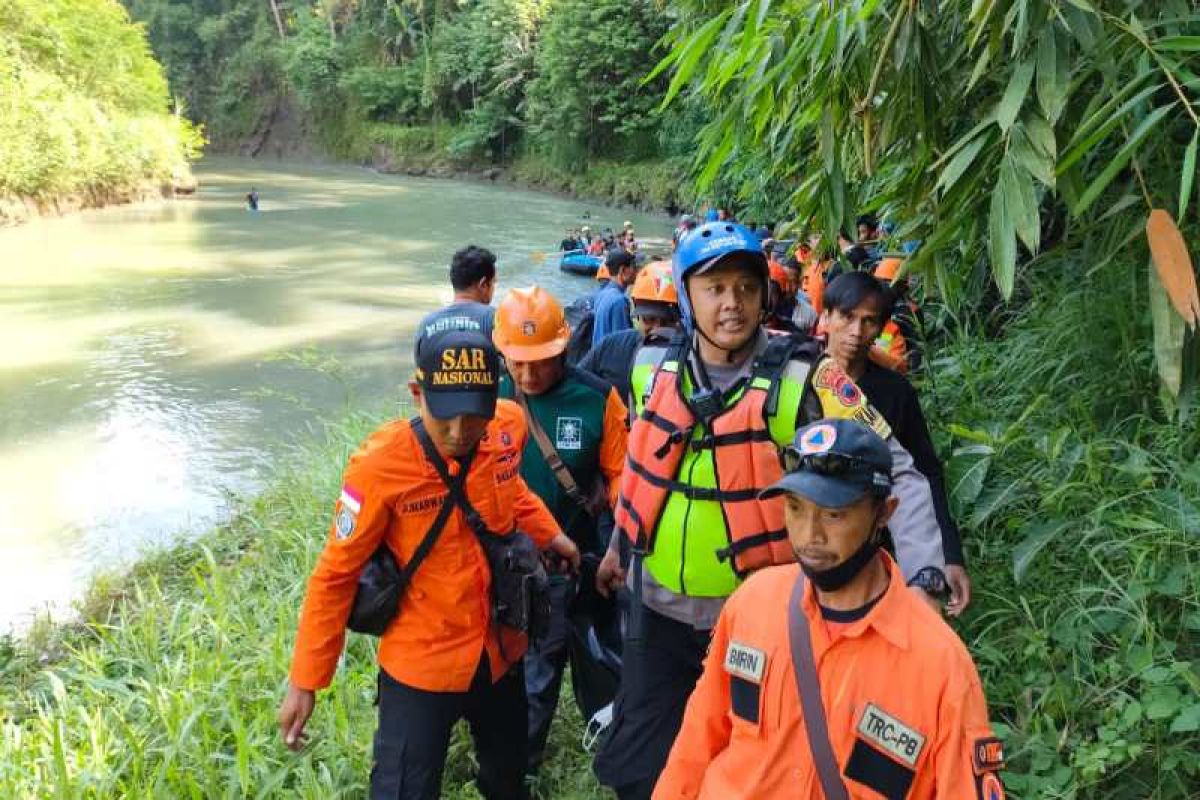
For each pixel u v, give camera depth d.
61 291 18.69
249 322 16.22
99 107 36.53
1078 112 3.08
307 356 10.18
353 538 2.63
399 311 17.36
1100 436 3.34
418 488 2.63
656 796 2.02
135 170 36.00
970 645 3.17
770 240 6.21
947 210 3.07
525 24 47.66
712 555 2.49
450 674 2.71
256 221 31.16
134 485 9.19
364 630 2.73
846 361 3.00
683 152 29.33
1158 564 2.89
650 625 2.66
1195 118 2.35
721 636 1.93
